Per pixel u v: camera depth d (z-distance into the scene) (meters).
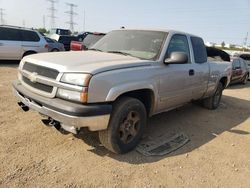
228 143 4.85
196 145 4.62
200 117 6.25
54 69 3.54
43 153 3.79
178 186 3.37
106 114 3.47
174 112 6.41
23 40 12.70
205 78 5.84
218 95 7.09
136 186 3.28
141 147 4.26
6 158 3.56
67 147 4.02
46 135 4.34
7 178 3.16
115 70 3.66
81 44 13.05
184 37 5.22
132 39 4.89
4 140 4.05
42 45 13.28
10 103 5.81
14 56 12.51
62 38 22.25
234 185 3.54
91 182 3.26
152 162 3.86
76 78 3.36
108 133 3.71
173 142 4.60
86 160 3.72
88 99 3.34
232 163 4.10
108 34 5.45
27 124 4.71
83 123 3.33
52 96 3.51
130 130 3.98
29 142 4.06
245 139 5.13
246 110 7.50
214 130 5.47
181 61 4.30
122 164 3.72
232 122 6.17
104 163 3.69
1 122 4.71
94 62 3.75
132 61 4.03
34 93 3.74
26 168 3.39
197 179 3.57
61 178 3.27
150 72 4.15
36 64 3.80
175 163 3.91
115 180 3.35
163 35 4.76
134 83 3.83
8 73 9.98
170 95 4.72
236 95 10.17
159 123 5.51
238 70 13.02
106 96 3.48
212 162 4.06
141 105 4.03
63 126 3.54
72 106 3.30
